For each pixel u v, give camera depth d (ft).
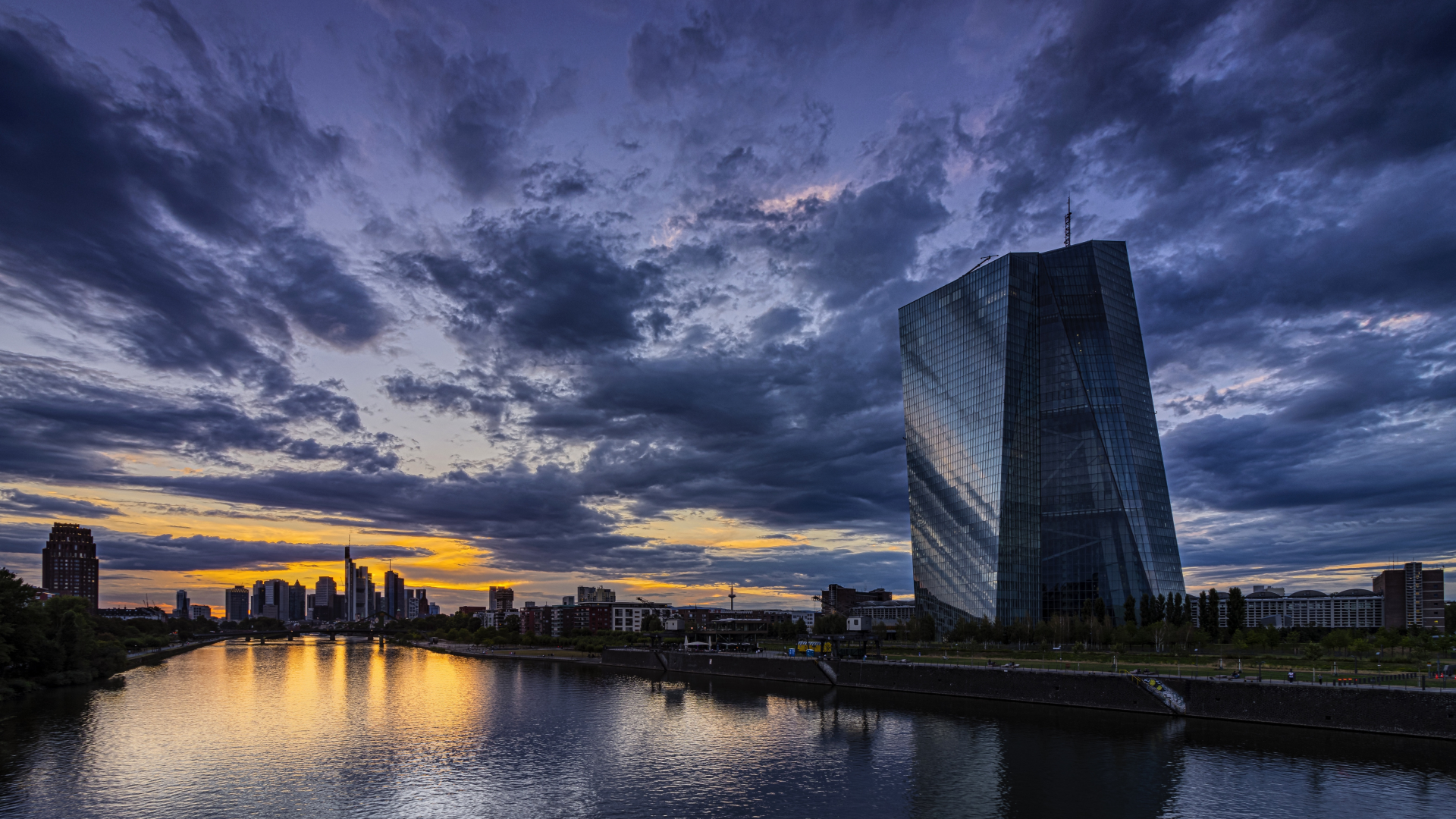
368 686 646.33
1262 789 256.93
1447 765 276.62
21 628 574.97
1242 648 534.78
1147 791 259.19
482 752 346.74
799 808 254.06
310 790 280.92
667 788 281.54
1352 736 320.91
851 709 465.06
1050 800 254.06
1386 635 545.44
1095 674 420.77
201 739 382.63
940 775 290.35
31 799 269.44
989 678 476.13
